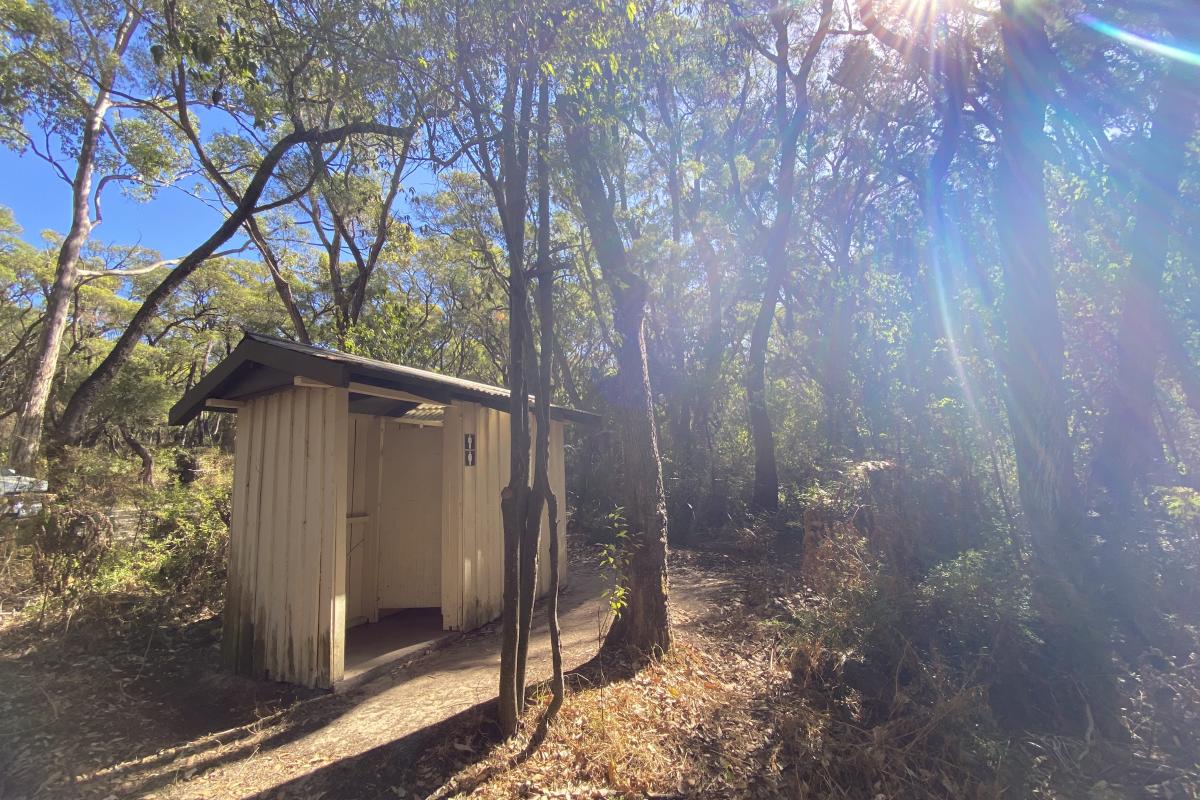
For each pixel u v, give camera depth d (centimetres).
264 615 502
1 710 440
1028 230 640
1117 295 689
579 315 1656
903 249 1180
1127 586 491
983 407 844
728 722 414
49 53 1070
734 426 1634
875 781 363
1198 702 404
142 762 373
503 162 380
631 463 529
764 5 1126
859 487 725
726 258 1541
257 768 360
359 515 639
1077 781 367
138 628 604
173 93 1095
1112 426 629
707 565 923
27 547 633
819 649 475
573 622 633
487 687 450
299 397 497
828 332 1449
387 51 352
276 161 717
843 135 1369
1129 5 664
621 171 820
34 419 1184
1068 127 784
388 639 570
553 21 368
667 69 612
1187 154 654
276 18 391
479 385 637
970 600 470
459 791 327
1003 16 663
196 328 2588
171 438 2153
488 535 632
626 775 346
